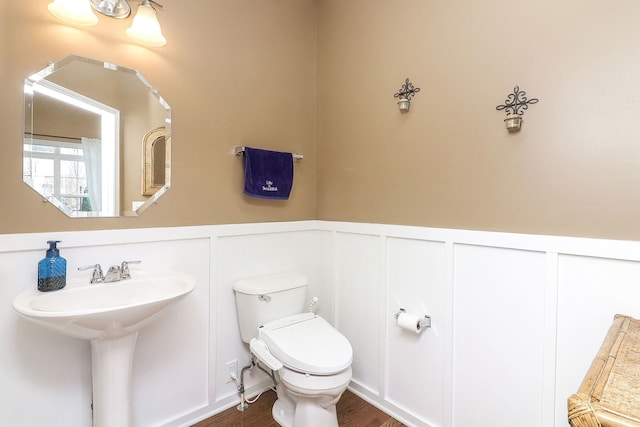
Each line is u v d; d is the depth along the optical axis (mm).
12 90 1336
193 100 1824
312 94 2400
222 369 1952
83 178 1500
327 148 2330
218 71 1923
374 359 2014
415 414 1802
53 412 1441
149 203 1679
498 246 1478
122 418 1392
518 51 1415
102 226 1546
